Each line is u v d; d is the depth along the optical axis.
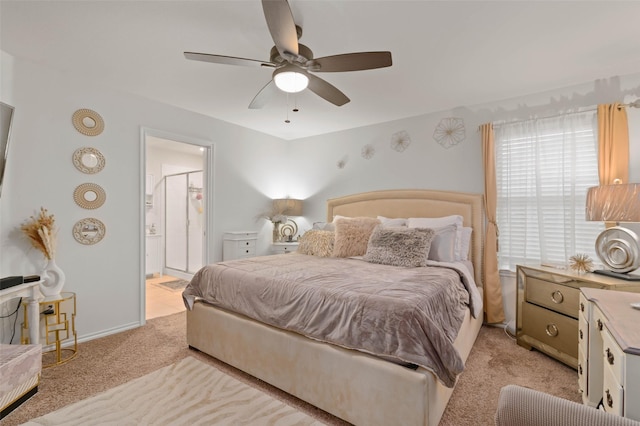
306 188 4.75
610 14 1.79
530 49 2.18
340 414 1.67
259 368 2.06
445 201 3.41
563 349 2.28
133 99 3.08
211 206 3.88
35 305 2.24
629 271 2.15
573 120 2.76
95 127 2.80
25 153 2.41
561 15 1.80
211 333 2.39
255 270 2.36
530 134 2.98
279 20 1.44
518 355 2.47
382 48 2.17
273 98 3.18
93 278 2.81
